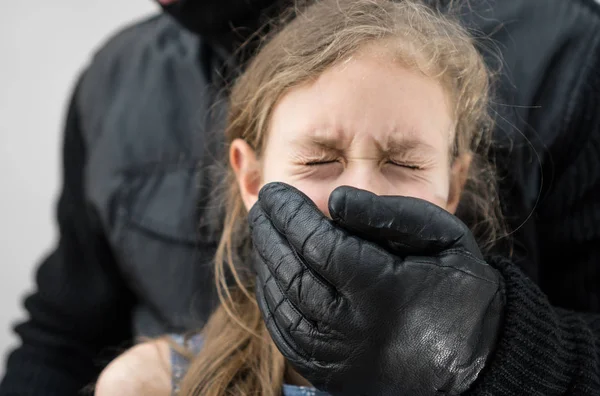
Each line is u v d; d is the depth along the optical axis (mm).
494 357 717
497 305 725
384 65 806
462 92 916
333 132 786
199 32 1123
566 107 1025
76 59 1839
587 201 1034
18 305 1734
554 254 1068
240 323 935
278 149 841
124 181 1250
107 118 1328
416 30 898
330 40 850
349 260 688
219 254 1037
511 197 1020
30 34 1831
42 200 1782
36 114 1803
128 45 1387
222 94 1149
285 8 1077
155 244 1203
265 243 750
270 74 900
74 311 1301
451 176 916
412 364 694
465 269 689
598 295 1048
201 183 1167
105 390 930
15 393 1226
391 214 688
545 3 1075
